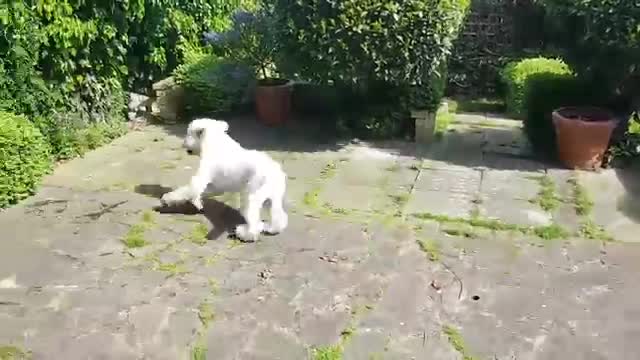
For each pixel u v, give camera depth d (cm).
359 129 515
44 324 274
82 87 492
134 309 284
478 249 340
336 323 279
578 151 440
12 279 303
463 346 267
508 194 407
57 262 317
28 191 387
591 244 346
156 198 390
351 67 468
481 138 521
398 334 274
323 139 511
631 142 444
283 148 488
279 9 476
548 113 474
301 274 312
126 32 510
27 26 427
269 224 350
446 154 481
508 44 679
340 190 412
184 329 273
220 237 346
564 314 288
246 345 265
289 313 285
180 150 478
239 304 290
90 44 491
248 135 518
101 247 332
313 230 355
